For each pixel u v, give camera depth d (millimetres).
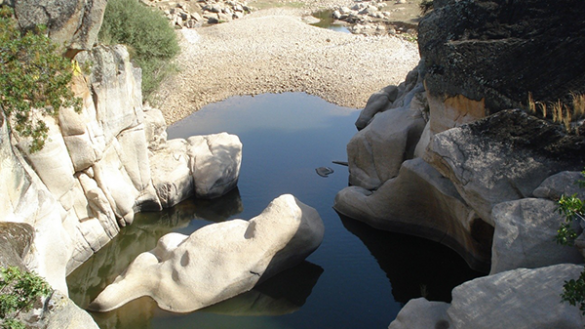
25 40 13656
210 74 34000
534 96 14203
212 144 21016
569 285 9078
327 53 37312
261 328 14109
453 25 16062
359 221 18766
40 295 9539
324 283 15852
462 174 13453
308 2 58156
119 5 25141
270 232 14930
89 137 16672
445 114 16312
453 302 10734
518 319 9930
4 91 13477
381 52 37188
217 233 15172
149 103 27844
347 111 28984
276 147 24766
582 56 13984
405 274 16297
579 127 12797
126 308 14469
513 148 13125
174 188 19656
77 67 15672
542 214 11453
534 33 14789
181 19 44156
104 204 17500
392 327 12211
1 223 10883
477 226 14641
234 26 44156
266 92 31688
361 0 57500
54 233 13164
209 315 14391
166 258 15086
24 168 13258
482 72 15133
